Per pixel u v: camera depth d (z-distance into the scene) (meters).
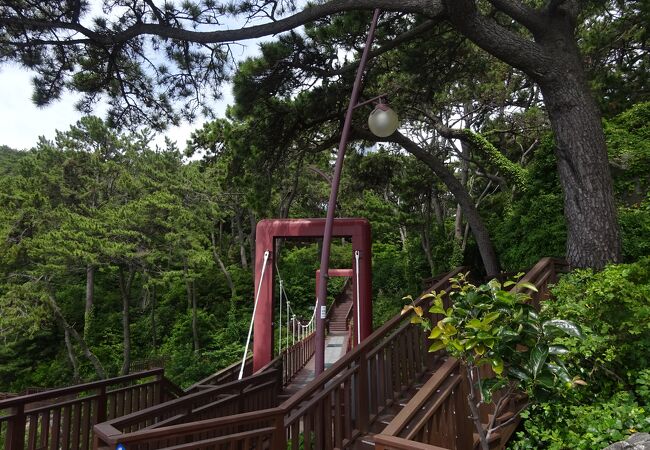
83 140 24.11
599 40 12.45
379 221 19.22
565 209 5.73
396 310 18.27
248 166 9.23
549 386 2.13
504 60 6.03
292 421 3.30
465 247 15.95
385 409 4.23
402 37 7.52
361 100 9.49
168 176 19.83
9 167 33.06
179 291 25.58
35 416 3.83
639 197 7.21
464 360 2.36
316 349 4.93
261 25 6.55
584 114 5.66
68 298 25.20
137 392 5.01
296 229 7.82
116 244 16.56
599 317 3.65
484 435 2.34
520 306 2.24
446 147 17.17
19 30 6.76
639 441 2.37
